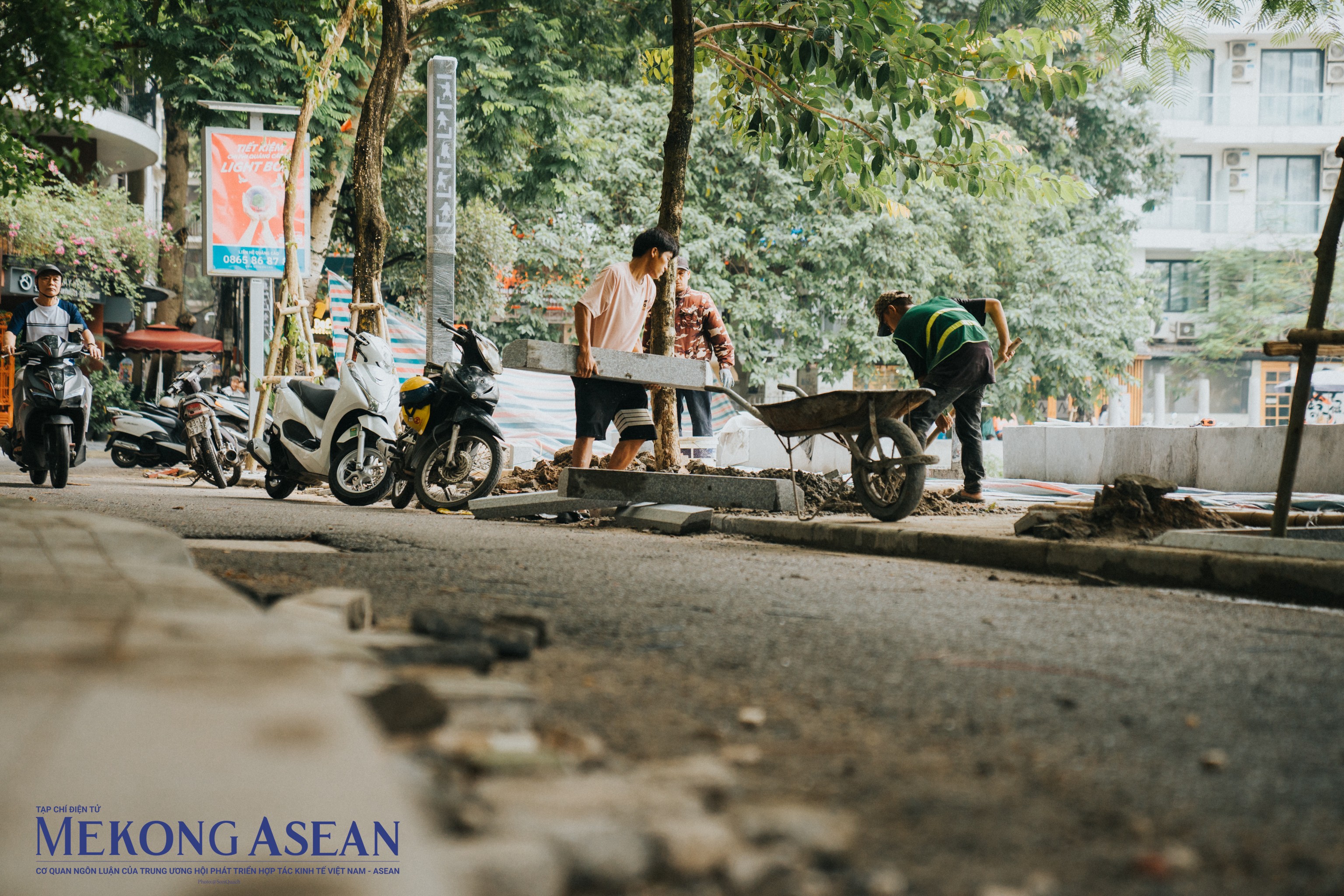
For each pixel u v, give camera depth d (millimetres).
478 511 7781
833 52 8719
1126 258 26312
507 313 27094
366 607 2992
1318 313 4871
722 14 9742
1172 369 36594
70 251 19984
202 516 6777
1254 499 8922
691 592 4078
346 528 6215
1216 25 5082
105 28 5750
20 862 1021
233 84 16891
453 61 10844
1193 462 11719
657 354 8766
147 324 29266
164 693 1494
